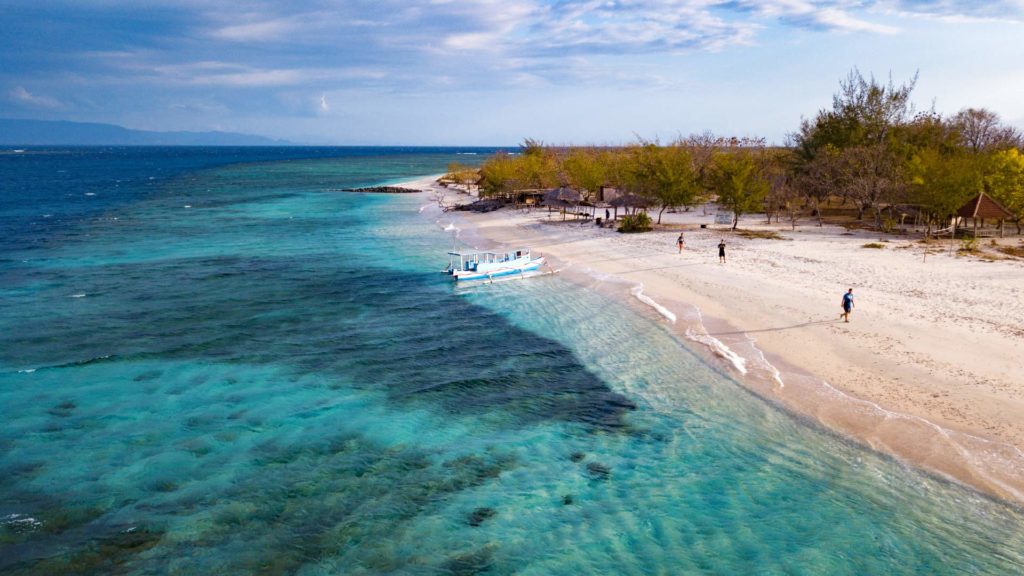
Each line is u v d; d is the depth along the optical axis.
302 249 53.53
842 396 20.66
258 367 25.62
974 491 15.38
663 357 25.69
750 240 50.00
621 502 16.17
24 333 29.44
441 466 18.08
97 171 184.50
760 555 13.96
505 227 64.75
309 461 18.30
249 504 16.17
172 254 50.88
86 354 26.75
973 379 21.05
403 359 26.62
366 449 19.00
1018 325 26.06
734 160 63.62
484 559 14.15
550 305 34.53
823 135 72.56
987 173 50.38
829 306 30.17
